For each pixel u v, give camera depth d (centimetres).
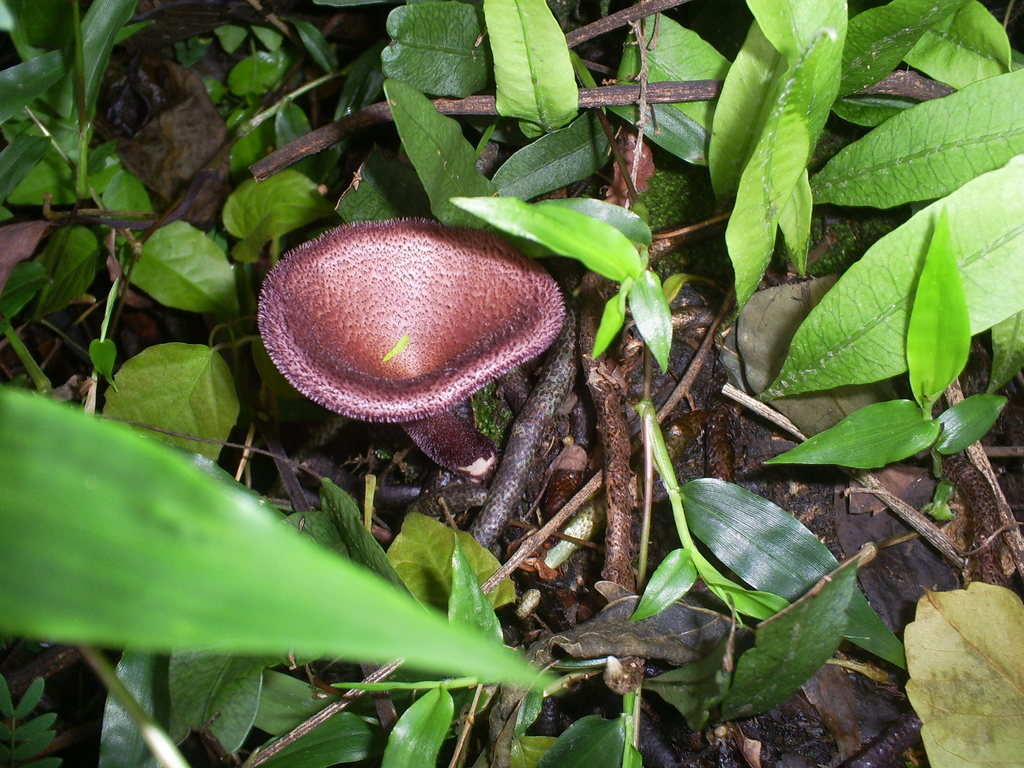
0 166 24
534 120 22
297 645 6
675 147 22
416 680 19
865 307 17
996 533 20
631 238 18
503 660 6
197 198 30
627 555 20
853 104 22
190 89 32
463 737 17
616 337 24
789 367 19
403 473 27
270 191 28
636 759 17
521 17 19
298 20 30
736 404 23
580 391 24
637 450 23
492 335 18
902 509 21
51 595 6
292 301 18
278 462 25
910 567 21
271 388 26
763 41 18
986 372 22
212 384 24
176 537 6
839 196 20
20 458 6
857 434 18
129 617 6
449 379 17
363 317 19
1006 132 18
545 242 14
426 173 18
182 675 16
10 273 25
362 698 19
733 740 20
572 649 18
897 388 21
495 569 21
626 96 21
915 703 17
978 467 20
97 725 24
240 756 21
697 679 17
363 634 6
